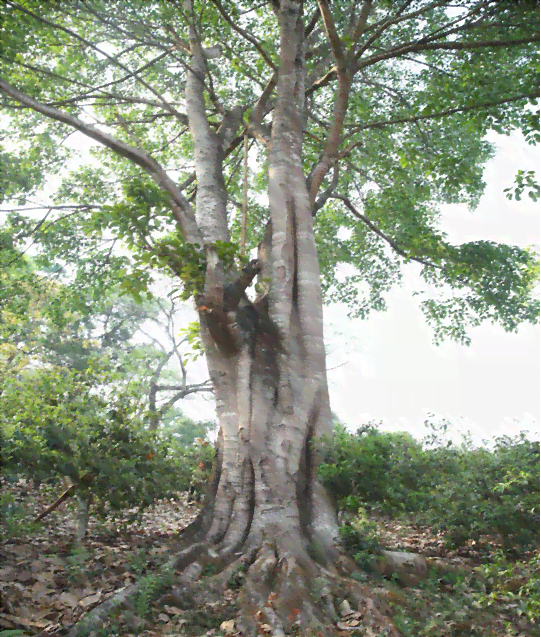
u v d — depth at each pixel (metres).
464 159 14.51
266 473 7.01
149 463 7.80
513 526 6.41
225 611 4.92
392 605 5.01
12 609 4.19
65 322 16.69
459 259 14.96
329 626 4.63
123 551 6.32
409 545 6.95
